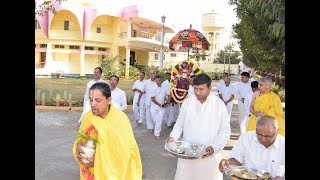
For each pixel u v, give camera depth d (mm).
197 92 3477
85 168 3004
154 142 7836
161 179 5270
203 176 3697
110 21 35281
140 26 40188
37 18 32250
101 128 2811
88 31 33906
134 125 10070
